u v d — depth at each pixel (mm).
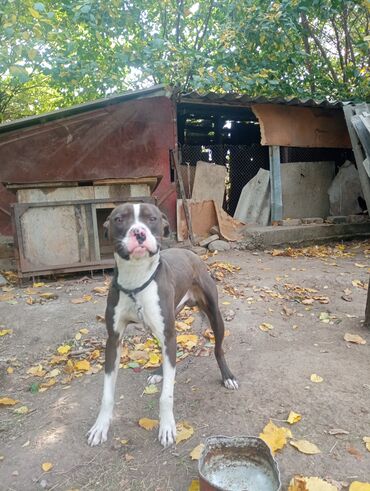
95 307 2180
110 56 4102
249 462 1015
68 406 1395
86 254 2711
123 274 1153
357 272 2779
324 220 4195
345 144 4328
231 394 1395
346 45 4996
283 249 3639
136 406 1374
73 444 1200
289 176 4184
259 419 1257
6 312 2152
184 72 3777
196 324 1969
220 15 4527
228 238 3648
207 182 3820
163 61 3631
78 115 3268
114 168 3418
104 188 2713
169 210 3572
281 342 1777
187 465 1096
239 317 2012
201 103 3729
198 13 4508
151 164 3508
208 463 996
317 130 4164
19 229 2582
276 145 3951
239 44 4082
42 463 1133
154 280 1172
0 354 1796
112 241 1165
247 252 3479
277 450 1113
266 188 4035
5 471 1115
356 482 989
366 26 4977
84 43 4258
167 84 3393
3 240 3193
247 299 2252
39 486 1058
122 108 3381
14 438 1256
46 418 1343
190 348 1739
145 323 1198
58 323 2000
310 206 4309
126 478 1068
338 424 1214
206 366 1599
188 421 1272
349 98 4422
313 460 1083
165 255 1373
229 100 3658
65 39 3686
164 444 1167
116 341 1227
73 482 1065
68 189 2650
